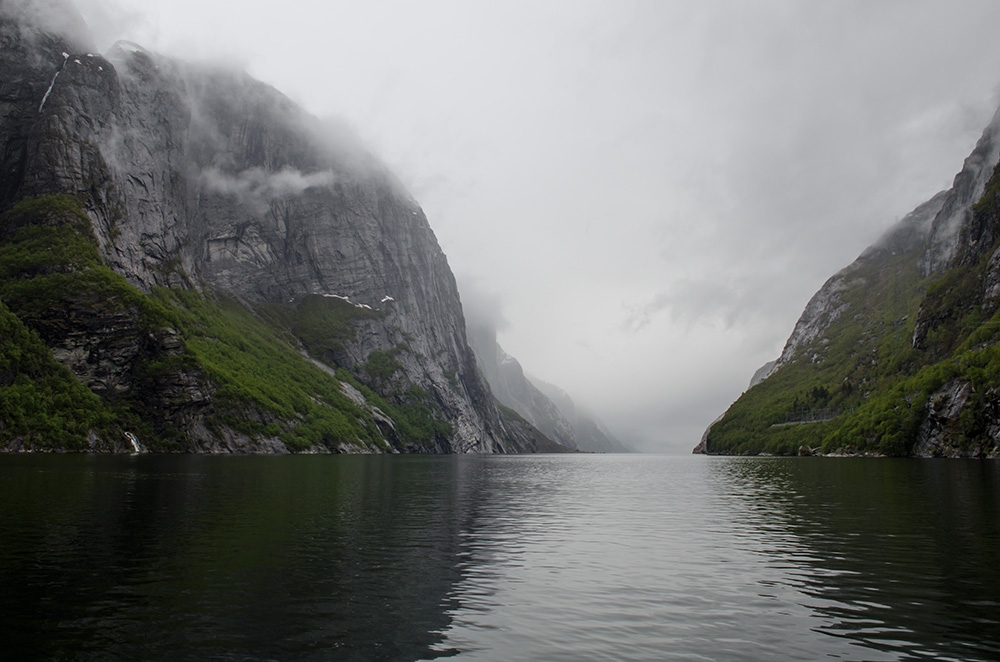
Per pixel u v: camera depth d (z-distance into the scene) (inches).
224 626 745.0
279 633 727.1
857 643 711.7
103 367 5561.0
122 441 5073.8
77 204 7032.5
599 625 774.5
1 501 1702.8
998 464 4360.2
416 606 844.0
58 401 4837.6
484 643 707.4
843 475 3464.6
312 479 2893.7
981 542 1301.7
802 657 669.9
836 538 1371.8
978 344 6240.2
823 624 778.2
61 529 1304.1
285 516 1596.9
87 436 4795.8
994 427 5354.3
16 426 4362.7
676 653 681.0
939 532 1429.6
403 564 1090.1
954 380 5880.9
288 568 1034.7
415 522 1600.6
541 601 876.6
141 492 2000.5
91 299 5713.6
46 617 759.1
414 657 661.3
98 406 5132.9
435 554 1186.0
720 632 749.3
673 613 824.9
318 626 754.8
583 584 972.6
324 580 966.4
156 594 863.1
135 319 5876.0
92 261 6299.2
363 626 757.9
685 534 1460.4
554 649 690.2
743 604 864.9
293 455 6481.3
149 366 5762.8
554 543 1330.0
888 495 2268.7
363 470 3939.5
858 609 839.1
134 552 1111.6
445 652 677.9
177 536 1266.0
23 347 4960.6
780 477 3503.9
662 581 994.1
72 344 5482.3
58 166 7214.6
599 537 1412.4
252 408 6929.1
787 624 778.2
